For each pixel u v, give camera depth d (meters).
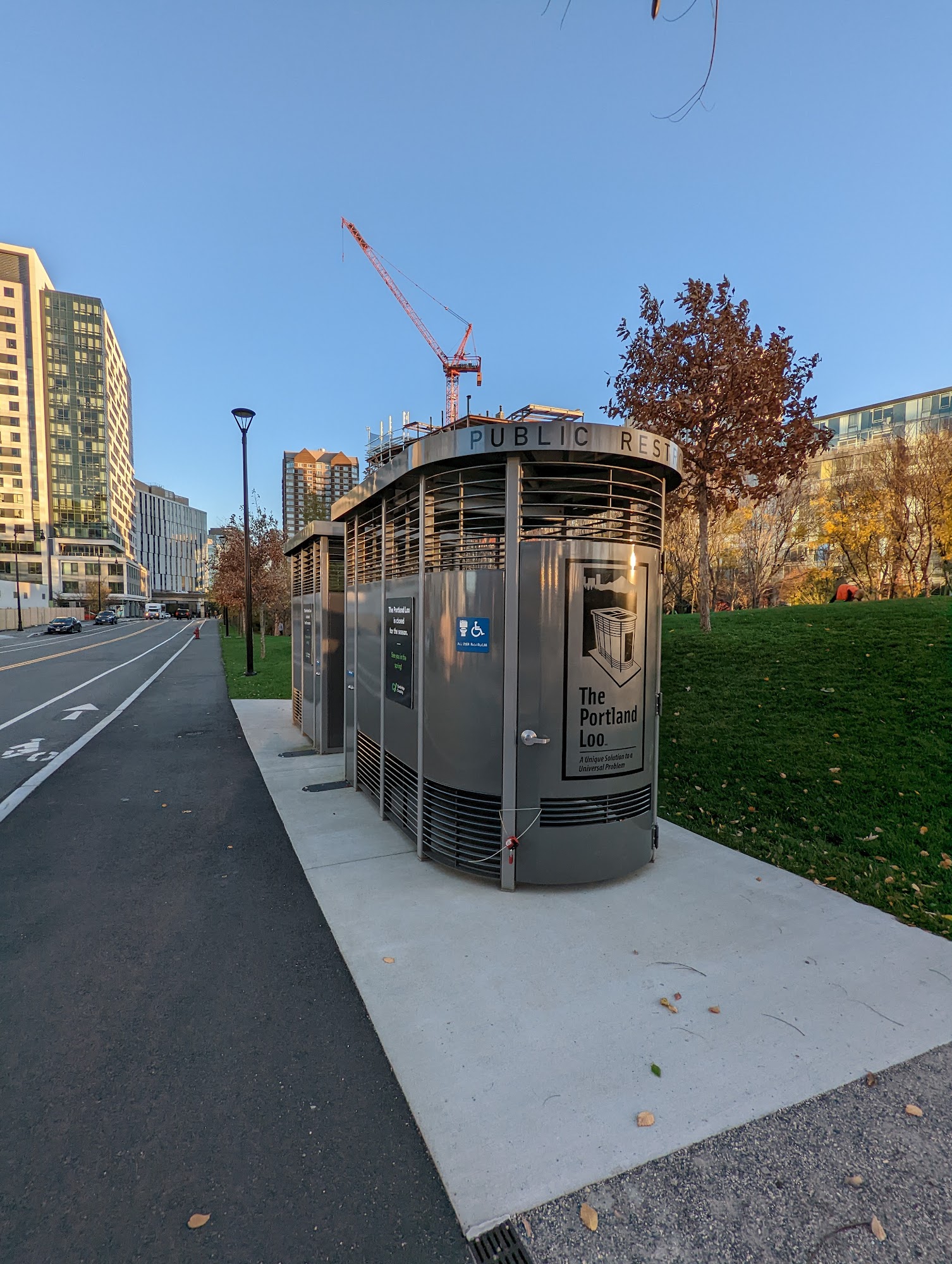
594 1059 2.69
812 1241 1.91
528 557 4.20
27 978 3.33
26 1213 1.99
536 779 4.29
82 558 104.62
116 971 3.40
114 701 13.88
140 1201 2.04
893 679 7.86
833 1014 2.98
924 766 5.90
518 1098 2.47
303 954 3.57
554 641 4.20
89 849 5.17
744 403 11.22
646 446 4.21
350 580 7.18
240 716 11.84
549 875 4.33
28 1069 2.65
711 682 9.36
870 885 4.29
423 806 4.94
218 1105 2.46
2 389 96.31
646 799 4.64
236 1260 1.85
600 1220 1.97
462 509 4.45
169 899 4.25
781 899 4.17
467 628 4.46
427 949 3.58
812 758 6.52
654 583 4.53
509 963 3.44
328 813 6.11
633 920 3.90
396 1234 1.93
